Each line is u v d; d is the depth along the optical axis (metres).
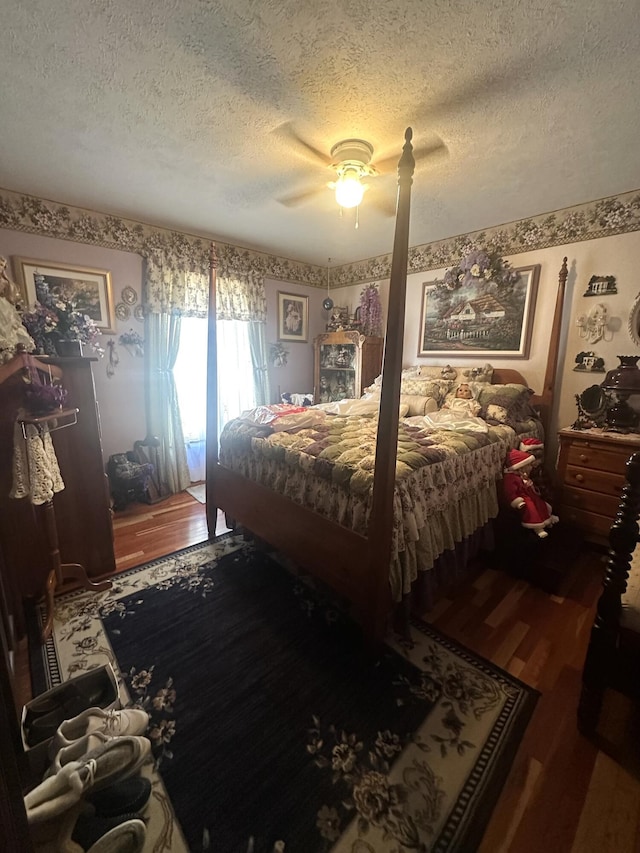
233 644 1.74
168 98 1.57
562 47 1.28
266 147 1.96
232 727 1.35
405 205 1.29
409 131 1.26
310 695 1.48
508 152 1.96
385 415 1.43
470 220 2.98
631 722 1.36
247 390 4.07
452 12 1.16
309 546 1.92
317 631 1.82
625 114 1.63
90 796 1.06
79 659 1.66
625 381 2.37
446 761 1.23
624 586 1.17
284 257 4.18
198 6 1.14
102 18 1.18
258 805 1.12
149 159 2.09
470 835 1.04
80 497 2.14
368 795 1.14
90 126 1.78
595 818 1.08
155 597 2.07
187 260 3.41
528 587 2.19
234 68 1.40
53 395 1.65
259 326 4.02
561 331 2.85
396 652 1.70
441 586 1.94
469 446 2.08
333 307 4.55
